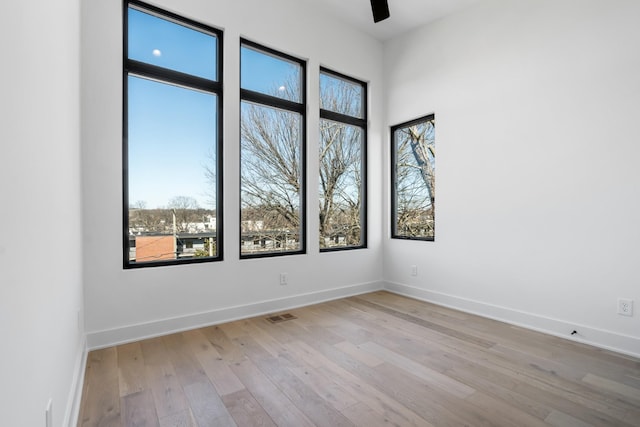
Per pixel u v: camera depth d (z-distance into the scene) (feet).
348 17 12.19
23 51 2.56
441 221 11.55
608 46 7.86
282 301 10.83
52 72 3.76
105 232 7.84
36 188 2.98
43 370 3.15
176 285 8.82
